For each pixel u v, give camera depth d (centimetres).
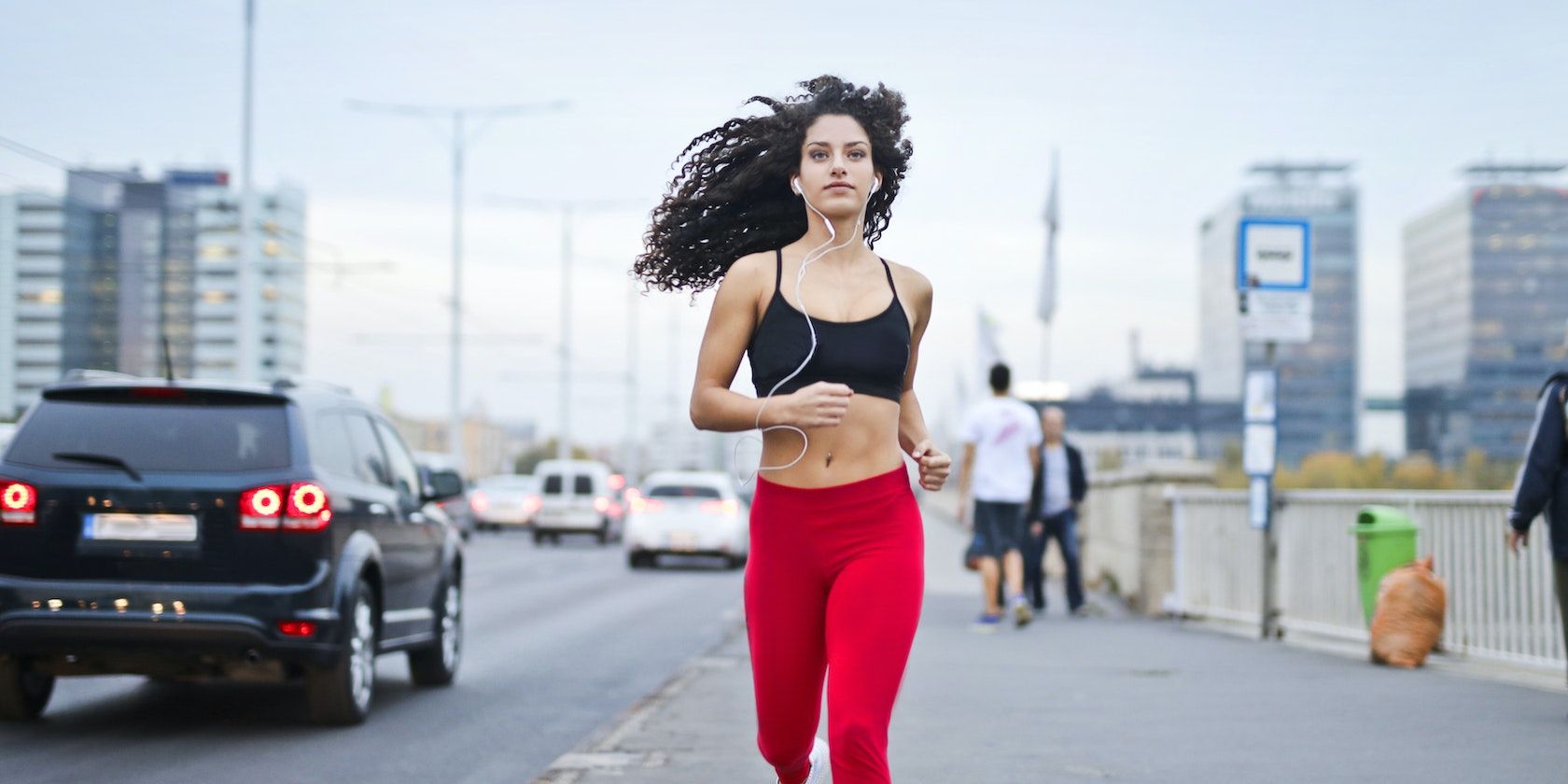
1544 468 717
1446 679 867
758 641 381
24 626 717
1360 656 1015
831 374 370
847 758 358
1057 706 801
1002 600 1409
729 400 363
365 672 808
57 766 663
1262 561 1225
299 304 11781
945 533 4556
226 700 892
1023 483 1305
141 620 720
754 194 427
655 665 1102
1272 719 734
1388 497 1041
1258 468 1174
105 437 750
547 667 1090
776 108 419
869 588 364
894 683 363
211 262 10512
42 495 735
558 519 3612
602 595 1836
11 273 10050
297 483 747
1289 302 1170
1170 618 1434
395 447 941
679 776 612
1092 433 9194
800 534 371
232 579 737
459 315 4925
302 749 721
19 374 10038
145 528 737
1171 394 16350
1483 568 938
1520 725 690
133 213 10388
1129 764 617
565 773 618
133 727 781
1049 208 2106
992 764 621
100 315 10281
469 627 1407
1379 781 564
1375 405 16888
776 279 376
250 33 3334
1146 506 1468
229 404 767
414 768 671
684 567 2652
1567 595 722
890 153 400
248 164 3338
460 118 4844
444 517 992
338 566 762
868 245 438
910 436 406
